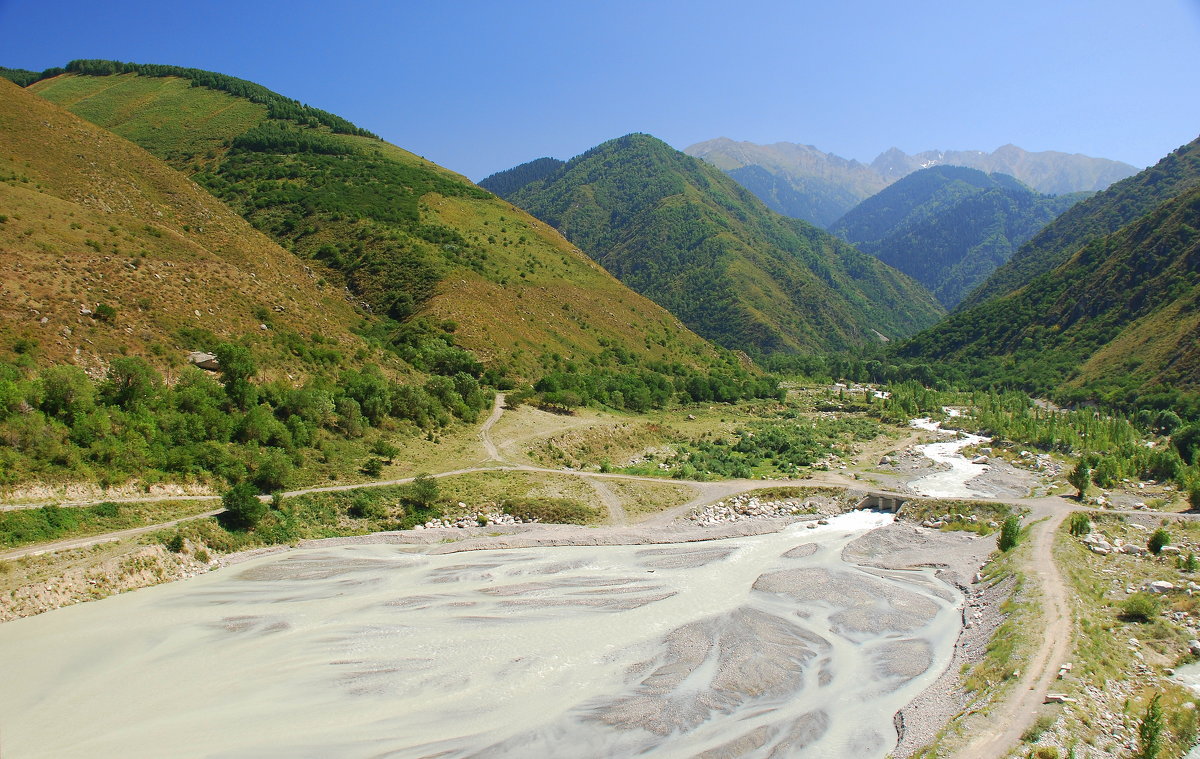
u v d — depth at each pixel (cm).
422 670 4450
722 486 9300
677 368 19012
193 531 6153
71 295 8362
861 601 5750
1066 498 8681
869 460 11588
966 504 8188
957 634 5162
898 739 3791
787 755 3656
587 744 3728
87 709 3912
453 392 11125
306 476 7700
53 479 5947
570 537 7256
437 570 6256
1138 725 3631
